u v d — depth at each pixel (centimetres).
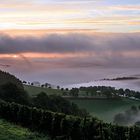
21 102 6962
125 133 2766
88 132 2983
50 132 3441
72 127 3139
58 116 3394
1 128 3500
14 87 7281
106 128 2869
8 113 4228
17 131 3462
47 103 7475
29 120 3841
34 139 3147
